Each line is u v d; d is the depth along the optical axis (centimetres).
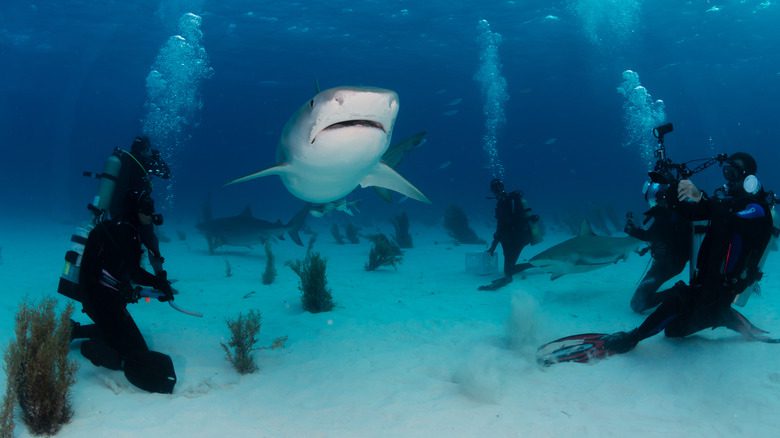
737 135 15425
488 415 371
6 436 311
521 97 6769
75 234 488
